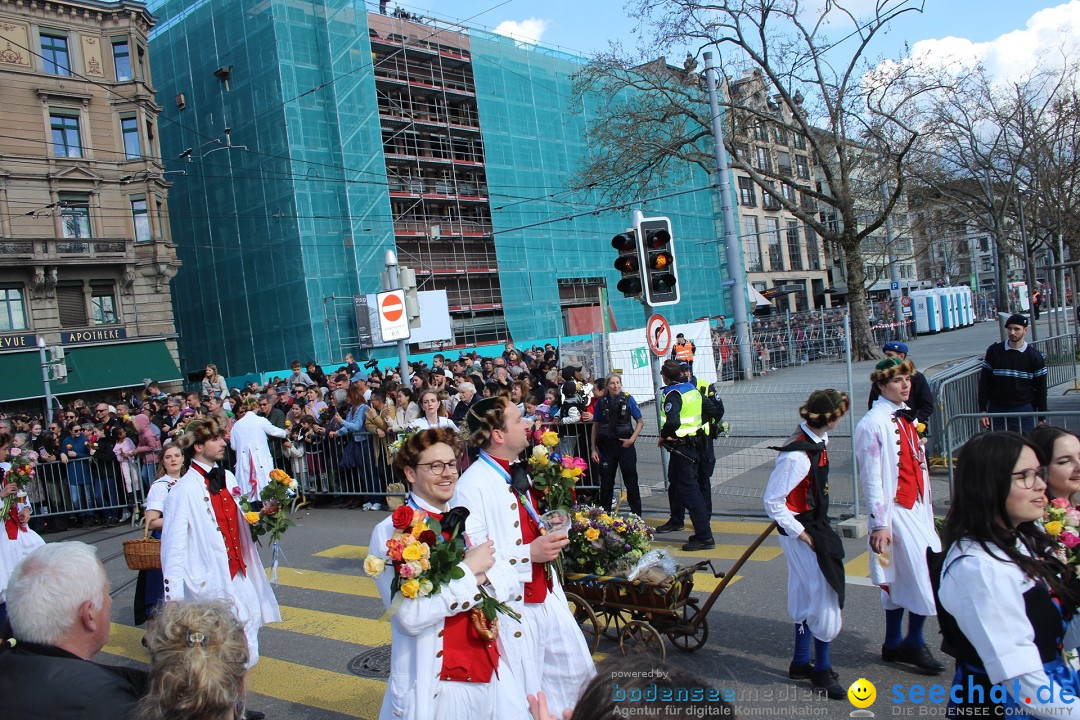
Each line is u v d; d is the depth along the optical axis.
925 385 7.64
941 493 8.91
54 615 2.34
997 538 2.53
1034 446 2.60
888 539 4.71
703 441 8.11
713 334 20.41
